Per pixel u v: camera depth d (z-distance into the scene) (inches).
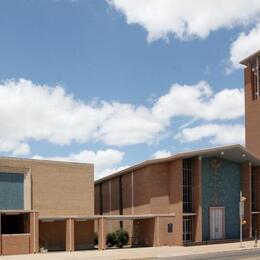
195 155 2117.4
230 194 2308.1
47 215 1952.5
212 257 1494.8
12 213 1729.8
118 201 2468.0
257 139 2854.3
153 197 2129.7
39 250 1779.0
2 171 1849.2
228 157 2273.6
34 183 1939.0
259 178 2461.9
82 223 2033.7
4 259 1445.6
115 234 2100.1
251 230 2338.8
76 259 1439.5
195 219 2130.9
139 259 1462.8
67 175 2034.9
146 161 2129.7
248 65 2957.7
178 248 1891.0
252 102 2908.5
